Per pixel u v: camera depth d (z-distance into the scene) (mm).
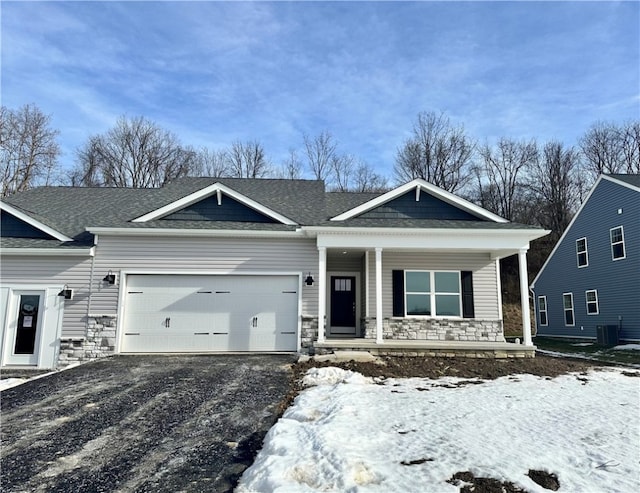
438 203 12633
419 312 12656
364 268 13172
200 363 9711
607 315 18734
